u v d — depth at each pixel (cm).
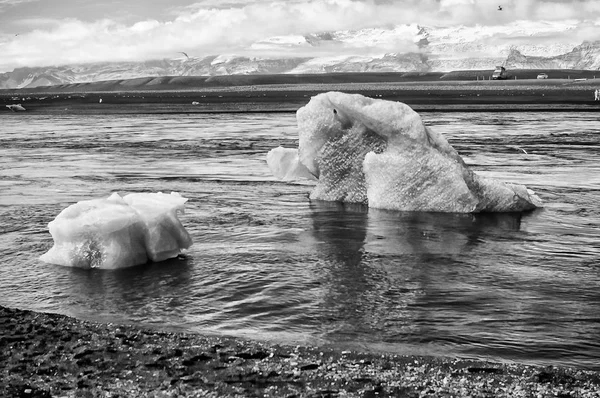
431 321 1275
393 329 1237
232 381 988
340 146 2309
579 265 1639
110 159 3638
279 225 2041
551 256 1714
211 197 2484
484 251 1761
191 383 981
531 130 5244
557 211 2223
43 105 13450
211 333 1226
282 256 1717
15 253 1736
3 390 958
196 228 2005
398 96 16712
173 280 1530
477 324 1259
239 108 10644
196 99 16938
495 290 1452
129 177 2969
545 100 11894
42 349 1102
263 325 1262
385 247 1798
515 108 9100
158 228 1669
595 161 3350
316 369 1032
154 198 1762
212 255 1723
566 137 4594
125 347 1113
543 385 984
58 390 959
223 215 2178
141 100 16650
